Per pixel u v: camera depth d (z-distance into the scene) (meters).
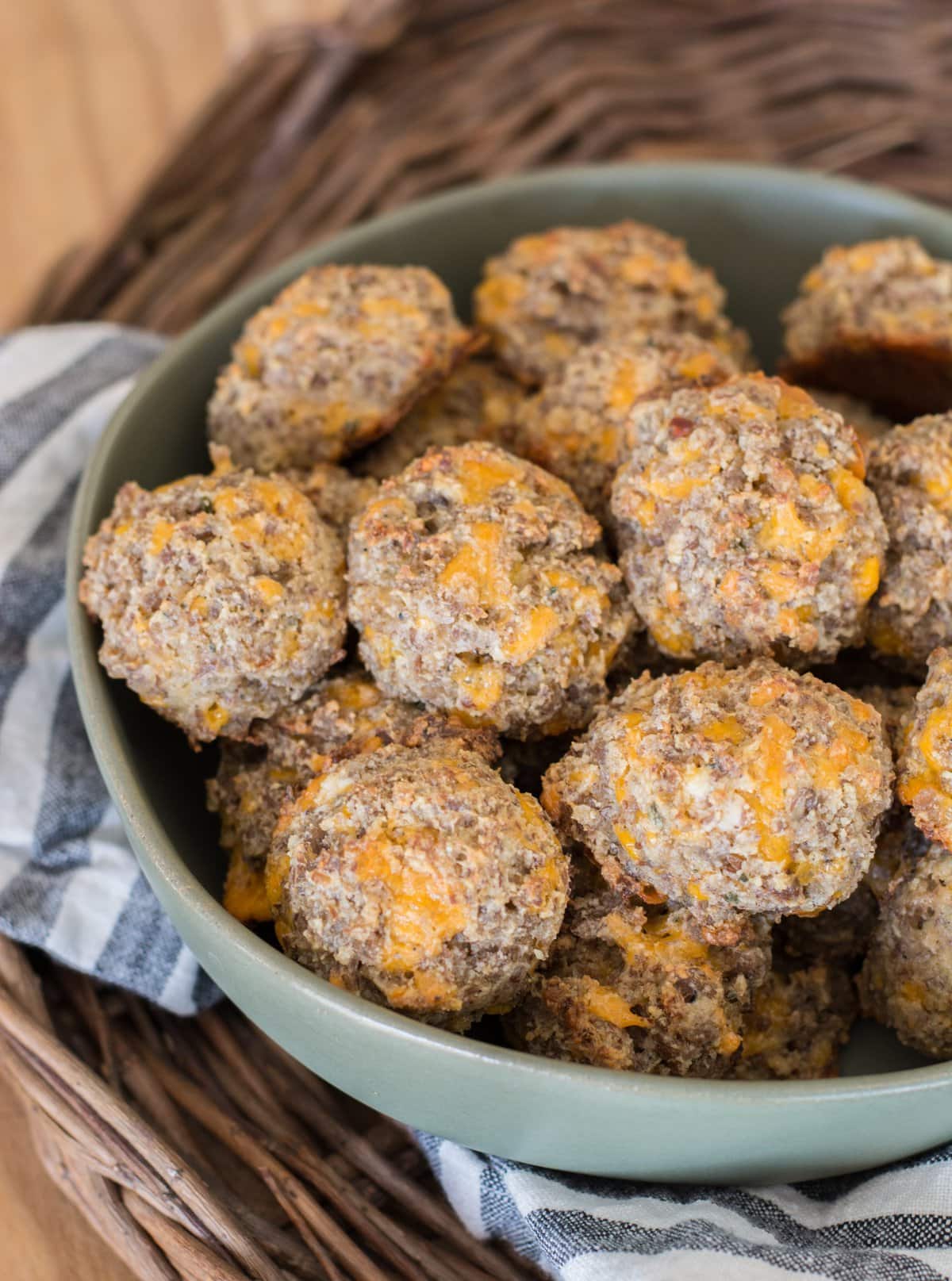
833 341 0.30
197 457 0.29
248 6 0.45
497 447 0.26
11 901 0.27
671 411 0.25
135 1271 0.25
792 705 0.22
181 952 0.27
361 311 0.27
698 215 0.33
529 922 0.22
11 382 0.31
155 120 0.43
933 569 0.24
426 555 0.24
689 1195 0.23
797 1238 0.23
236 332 0.30
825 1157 0.22
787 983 0.25
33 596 0.29
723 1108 0.20
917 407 0.31
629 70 0.40
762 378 0.25
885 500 0.25
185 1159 0.25
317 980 0.21
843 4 0.40
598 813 0.23
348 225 0.37
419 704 0.25
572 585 0.24
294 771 0.25
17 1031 0.25
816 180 0.33
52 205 0.41
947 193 0.39
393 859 0.22
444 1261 0.24
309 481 0.27
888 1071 0.26
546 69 0.40
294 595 0.24
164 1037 0.27
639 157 0.39
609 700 0.24
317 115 0.39
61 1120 0.25
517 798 0.23
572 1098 0.21
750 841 0.22
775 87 0.40
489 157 0.38
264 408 0.27
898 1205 0.23
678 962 0.23
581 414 0.27
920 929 0.24
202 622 0.24
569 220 0.33
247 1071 0.27
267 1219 0.25
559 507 0.25
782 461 0.24
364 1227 0.25
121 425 0.28
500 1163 0.24
